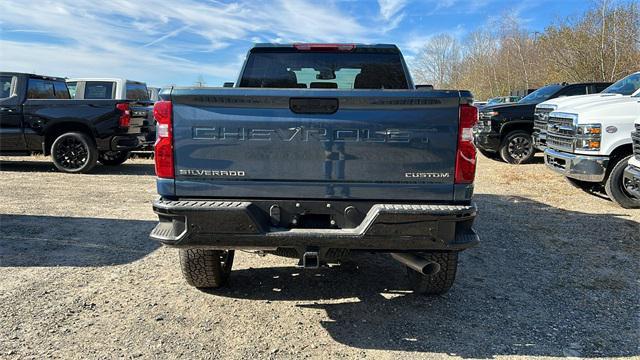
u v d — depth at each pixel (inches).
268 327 129.3
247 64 170.1
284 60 169.8
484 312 139.6
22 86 375.9
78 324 128.3
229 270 161.0
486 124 453.7
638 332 128.0
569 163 279.3
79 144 381.4
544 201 292.0
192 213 112.4
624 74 1064.8
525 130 443.8
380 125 113.0
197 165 115.9
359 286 158.7
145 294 149.0
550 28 1263.5
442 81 2763.3
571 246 202.7
